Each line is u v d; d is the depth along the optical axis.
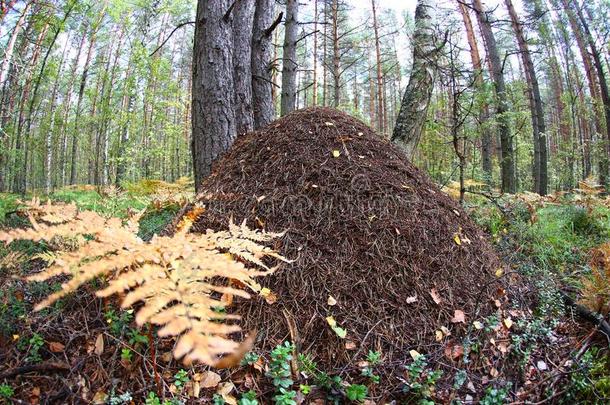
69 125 13.98
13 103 11.45
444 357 2.38
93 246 1.51
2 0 6.79
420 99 5.37
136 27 15.61
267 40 6.09
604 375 2.32
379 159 3.39
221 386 2.03
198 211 2.10
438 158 10.45
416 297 2.62
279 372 2.06
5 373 1.92
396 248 2.81
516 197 6.53
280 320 2.39
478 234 3.41
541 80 30.48
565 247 4.10
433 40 5.56
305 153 3.25
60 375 1.98
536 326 2.69
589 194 6.25
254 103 5.96
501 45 18.95
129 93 12.46
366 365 2.22
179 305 1.12
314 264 2.64
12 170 10.60
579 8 14.15
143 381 1.98
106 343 2.13
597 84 19.00
